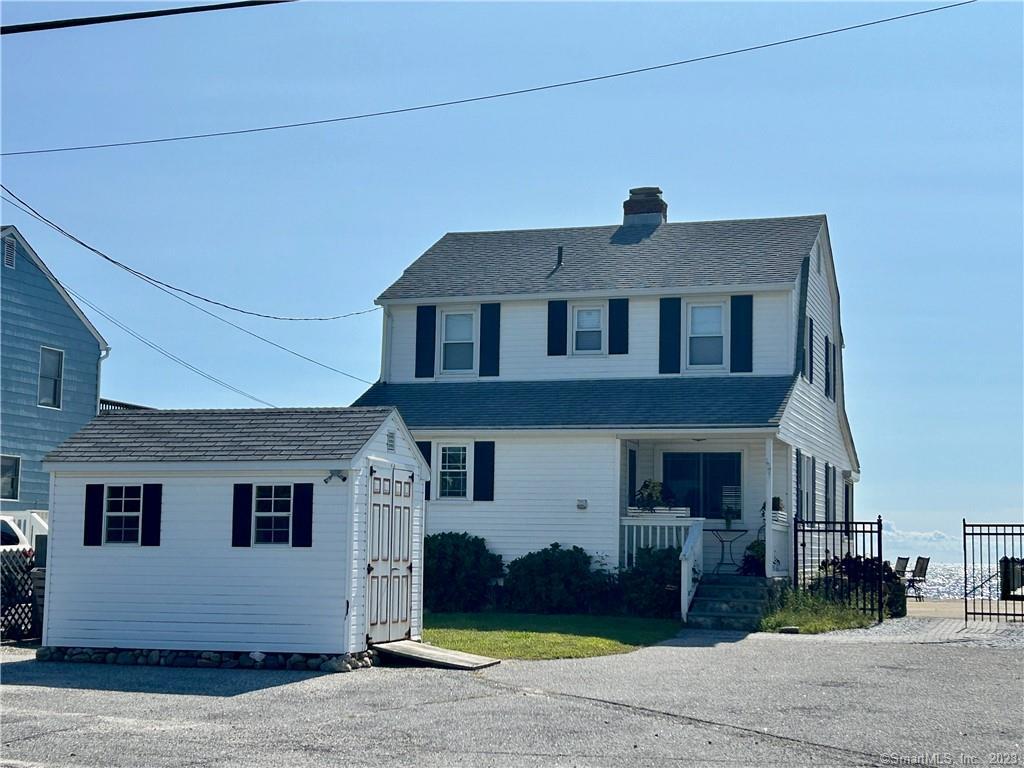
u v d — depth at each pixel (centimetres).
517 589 2714
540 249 3356
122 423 2020
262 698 1506
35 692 1556
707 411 2747
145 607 1883
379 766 1120
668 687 1598
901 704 1462
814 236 3188
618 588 2683
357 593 1830
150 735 1266
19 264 3244
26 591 2236
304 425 1927
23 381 3250
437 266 3350
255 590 1839
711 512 2914
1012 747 1209
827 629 2422
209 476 1884
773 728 1305
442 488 2902
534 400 2961
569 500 2798
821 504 3288
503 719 1357
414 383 3161
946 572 7738
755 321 2941
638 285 3003
